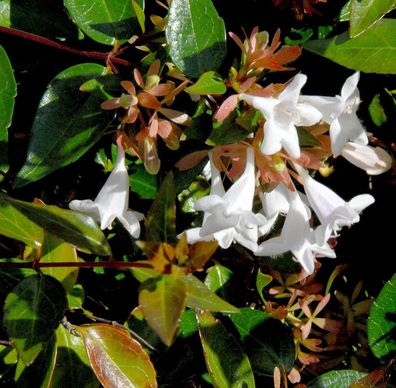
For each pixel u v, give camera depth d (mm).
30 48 312
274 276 351
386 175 356
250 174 293
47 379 287
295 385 339
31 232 290
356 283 371
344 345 360
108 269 331
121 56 313
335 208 300
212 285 338
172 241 270
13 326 277
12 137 319
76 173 331
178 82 310
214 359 311
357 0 301
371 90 345
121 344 291
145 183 332
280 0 326
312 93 343
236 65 304
